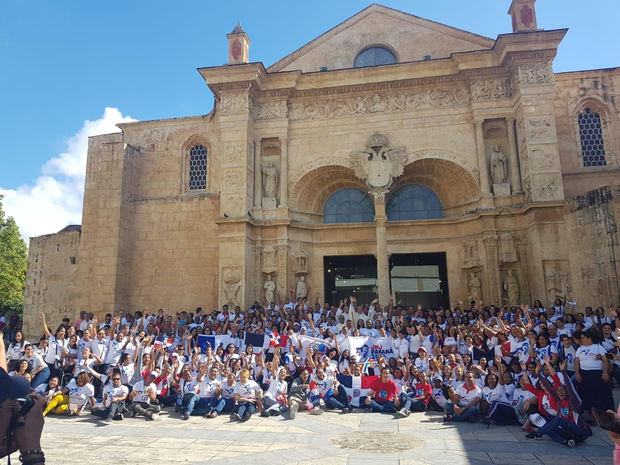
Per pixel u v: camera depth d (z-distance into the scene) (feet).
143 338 45.96
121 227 83.25
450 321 54.08
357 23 84.38
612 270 55.16
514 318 51.55
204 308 81.87
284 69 84.74
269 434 31.58
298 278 78.23
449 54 80.53
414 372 41.04
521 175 72.28
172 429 33.24
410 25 82.74
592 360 33.04
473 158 75.15
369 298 79.77
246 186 75.56
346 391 40.68
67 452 26.89
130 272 85.05
